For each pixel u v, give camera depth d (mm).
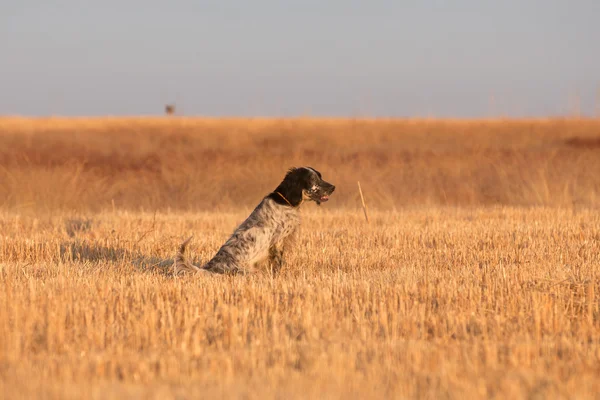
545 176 66500
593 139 110688
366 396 16938
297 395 16766
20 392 17016
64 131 129125
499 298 25922
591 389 17406
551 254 36094
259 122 144625
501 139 116188
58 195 60469
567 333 22484
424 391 17438
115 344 21453
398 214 54750
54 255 38375
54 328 21953
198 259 38250
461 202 66312
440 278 29453
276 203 32844
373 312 23953
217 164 72938
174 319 23750
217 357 19859
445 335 21875
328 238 43062
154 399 16469
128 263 34844
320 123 141750
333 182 67188
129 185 68125
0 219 51594
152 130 131125
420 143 111312
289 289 27812
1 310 23375
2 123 150875
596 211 54750
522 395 17203
